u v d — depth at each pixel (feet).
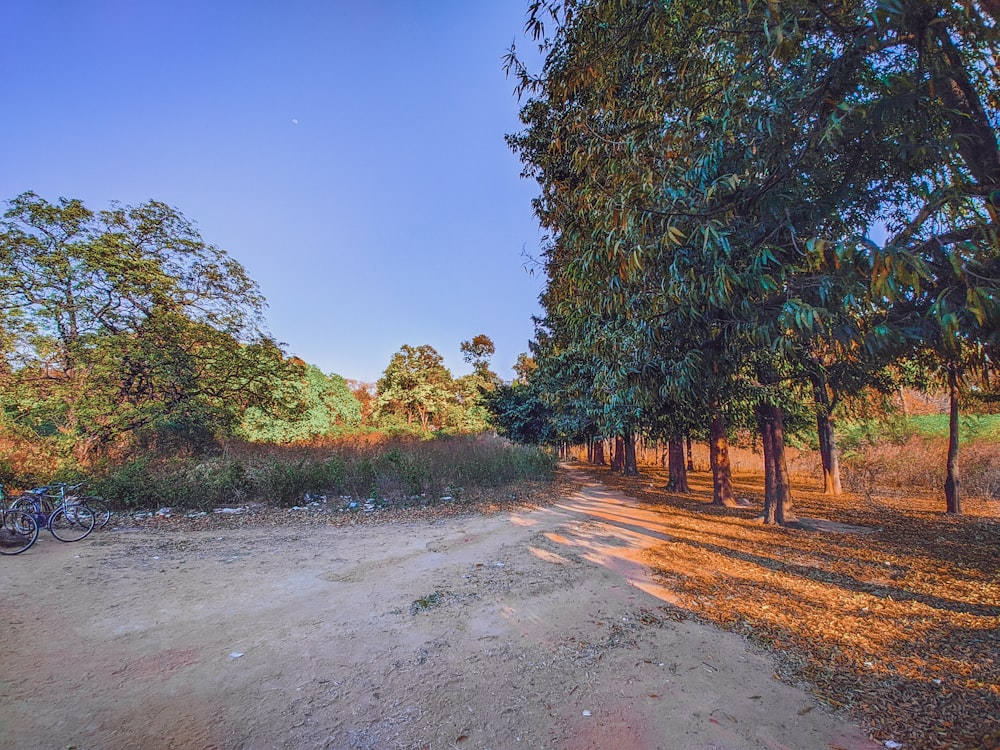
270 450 50.08
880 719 9.79
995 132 7.80
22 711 10.02
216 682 11.43
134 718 9.91
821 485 52.75
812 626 14.67
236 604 16.67
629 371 14.05
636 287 11.23
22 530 24.02
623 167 10.58
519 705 10.57
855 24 6.96
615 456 83.66
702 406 29.84
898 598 17.01
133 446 43.32
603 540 27.17
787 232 8.61
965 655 12.33
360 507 36.27
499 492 44.91
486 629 14.73
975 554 22.85
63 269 44.27
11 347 43.62
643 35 10.44
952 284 7.27
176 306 52.54
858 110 6.64
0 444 34.65
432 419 150.00
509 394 73.97
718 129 8.91
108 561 21.85
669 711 10.27
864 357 10.98
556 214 19.60
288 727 9.72
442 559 22.98
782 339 8.59
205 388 53.88
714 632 14.39
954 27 6.62
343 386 120.06
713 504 41.32
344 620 15.35
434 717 10.12
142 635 13.99
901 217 9.14
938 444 47.93
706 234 7.59
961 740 8.85
